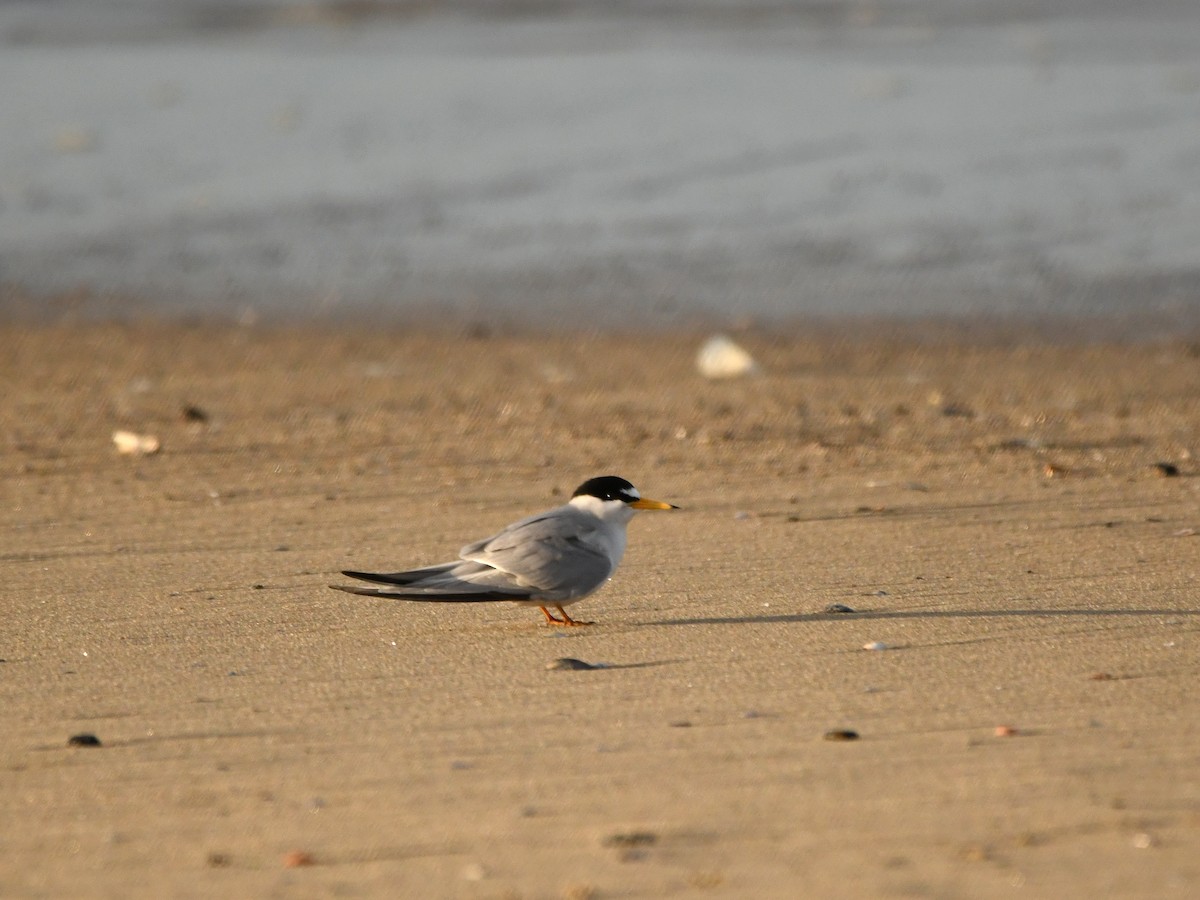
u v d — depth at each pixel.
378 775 6.29
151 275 23.44
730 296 21.70
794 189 27.06
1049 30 42.81
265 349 19.45
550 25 46.22
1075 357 18.42
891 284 22.09
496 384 17.39
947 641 8.25
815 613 8.94
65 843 5.70
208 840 5.68
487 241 24.78
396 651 8.27
